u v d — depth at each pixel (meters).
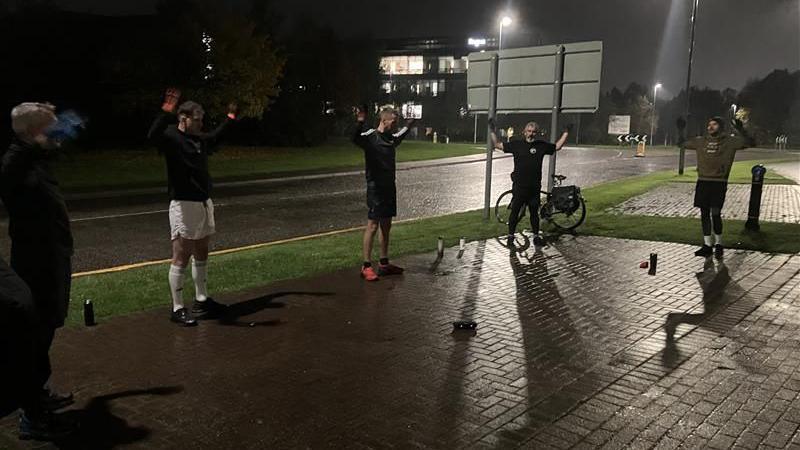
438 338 5.55
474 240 10.52
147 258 9.46
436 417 4.02
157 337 5.52
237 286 7.27
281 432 3.81
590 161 38.12
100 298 6.65
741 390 4.43
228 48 33.78
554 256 9.21
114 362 4.93
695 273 8.08
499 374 4.73
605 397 4.32
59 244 4.01
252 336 5.57
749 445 3.65
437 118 87.31
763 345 5.37
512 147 10.03
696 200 9.10
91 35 34.06
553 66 11.34
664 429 3.85
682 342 5.45
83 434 3.79
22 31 31.08
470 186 21.53
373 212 7.50
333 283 7.48
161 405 4.18
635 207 14.94
